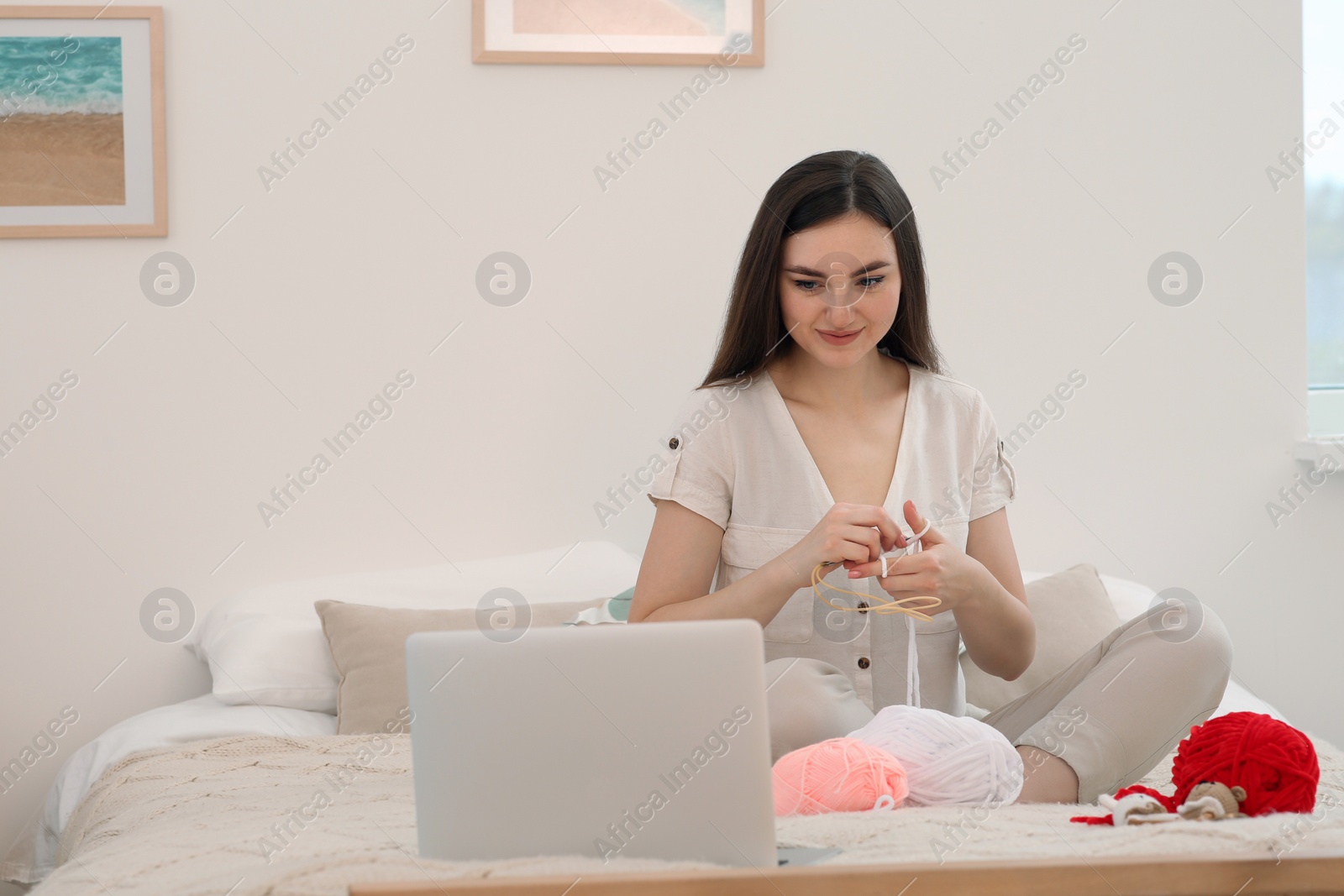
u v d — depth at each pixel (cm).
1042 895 79
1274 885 81
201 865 106
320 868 90
